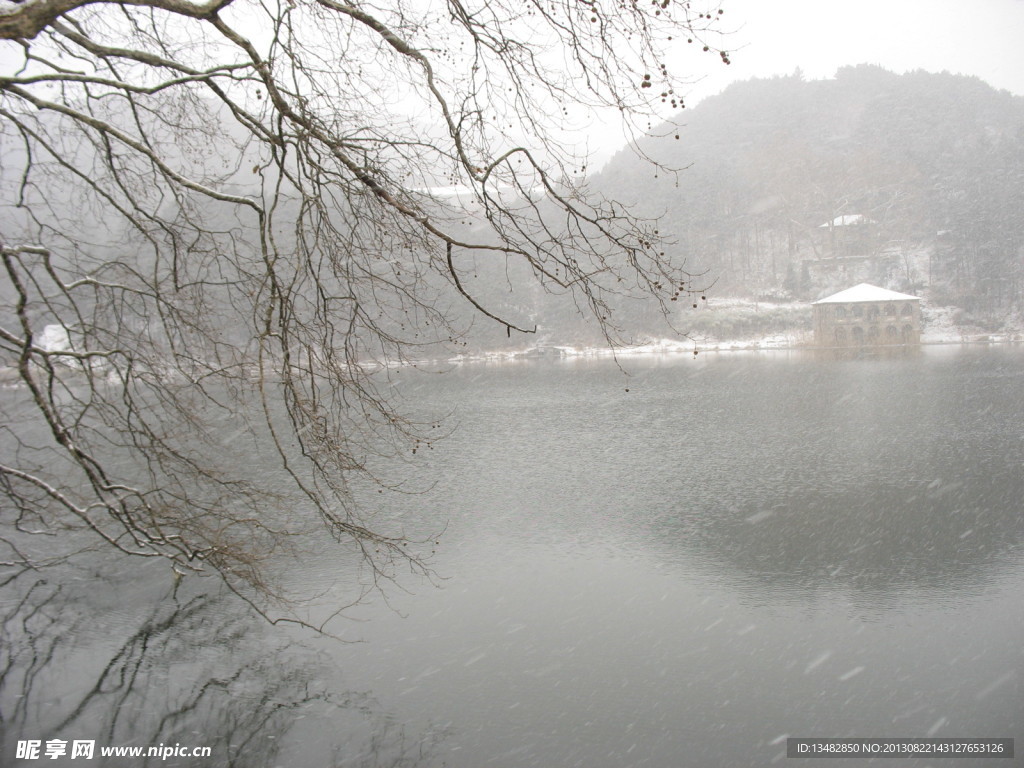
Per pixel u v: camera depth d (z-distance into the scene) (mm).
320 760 7340
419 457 23531
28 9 3693
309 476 18641
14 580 12062
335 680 8938
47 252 5516
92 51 4297
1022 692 8641
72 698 8438
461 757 7391
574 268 4285
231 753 7359
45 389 6590
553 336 82375
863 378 45562
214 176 6379
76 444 6812
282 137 4203
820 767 7207
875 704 8461
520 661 9422
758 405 35031
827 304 83438
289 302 4777
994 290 90750
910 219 112750
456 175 4512
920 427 27156
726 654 9656
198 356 7438
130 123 7125
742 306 97375
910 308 80625
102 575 12289
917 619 10773
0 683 8742
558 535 15094
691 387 44188
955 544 14219
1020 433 25188
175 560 8078
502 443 26172
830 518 16125
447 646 9852
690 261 86875
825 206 119438
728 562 13422
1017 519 15641
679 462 22516
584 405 36875
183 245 6691
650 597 11633
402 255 5137
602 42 3932
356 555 13492
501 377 54812
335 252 5000
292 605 11172
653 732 7859
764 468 21344
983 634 10234
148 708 8234
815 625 10602
